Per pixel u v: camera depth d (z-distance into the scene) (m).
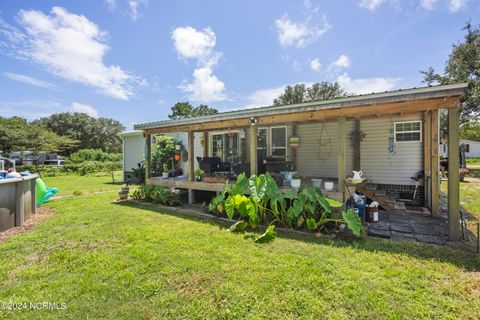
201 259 3.06
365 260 3.02
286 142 8.27
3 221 4.37
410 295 2.28
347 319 1.99
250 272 2.72
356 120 7.10
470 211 5.64
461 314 2.04
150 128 7.70
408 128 6.54
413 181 6.49
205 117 6.31
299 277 2.60
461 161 13.20
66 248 3.51
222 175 6.97
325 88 30.81
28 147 17.58
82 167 19.58
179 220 5.05
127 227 4.50
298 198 4.46
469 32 16.22
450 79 16.56
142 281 2.59
